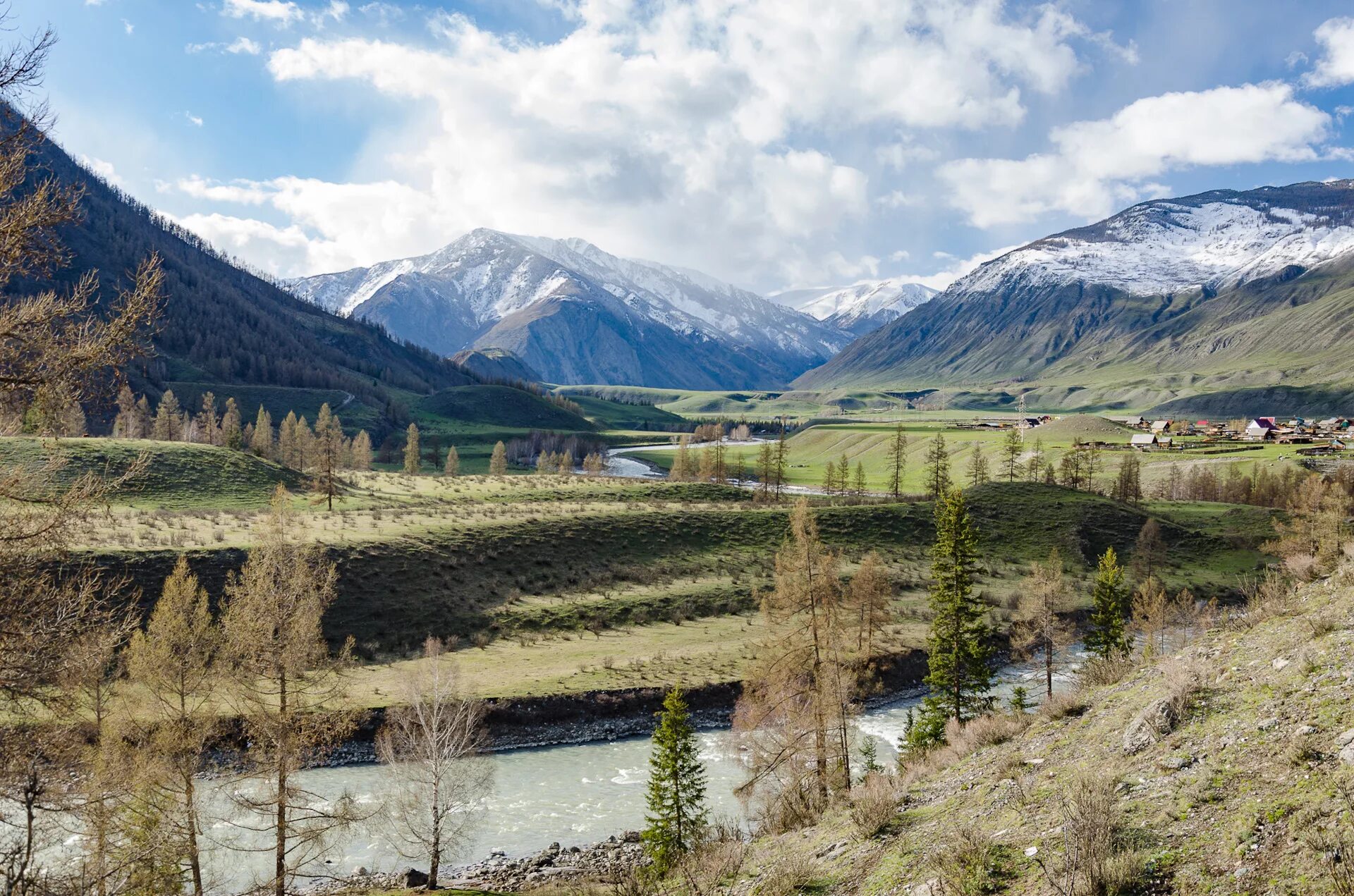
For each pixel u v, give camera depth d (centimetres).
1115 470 19838
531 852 4053
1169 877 1195
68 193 1414
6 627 1452
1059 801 1579
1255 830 1205
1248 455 19762
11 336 1367
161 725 2883
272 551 2867
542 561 9238
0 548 1436
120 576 6500
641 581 9262
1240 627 2206
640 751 5622
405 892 3262
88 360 1434
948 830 1691
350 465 17912
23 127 1388
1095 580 10581
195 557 7069
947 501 5134
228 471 11419
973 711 4856
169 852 2556
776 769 3797
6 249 1350
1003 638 8006
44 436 1471
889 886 1538
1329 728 1377
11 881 1802
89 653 1656
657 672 6675
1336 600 1992
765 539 11031
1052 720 2194
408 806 3678
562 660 6981
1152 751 1625
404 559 8312
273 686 2844
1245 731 1520
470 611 7875
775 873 1838
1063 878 1252
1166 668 2028
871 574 5903
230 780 2939
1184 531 12381
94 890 2244
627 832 4234
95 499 1552
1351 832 1084
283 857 2830
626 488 14288
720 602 8800
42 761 1744
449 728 3762
